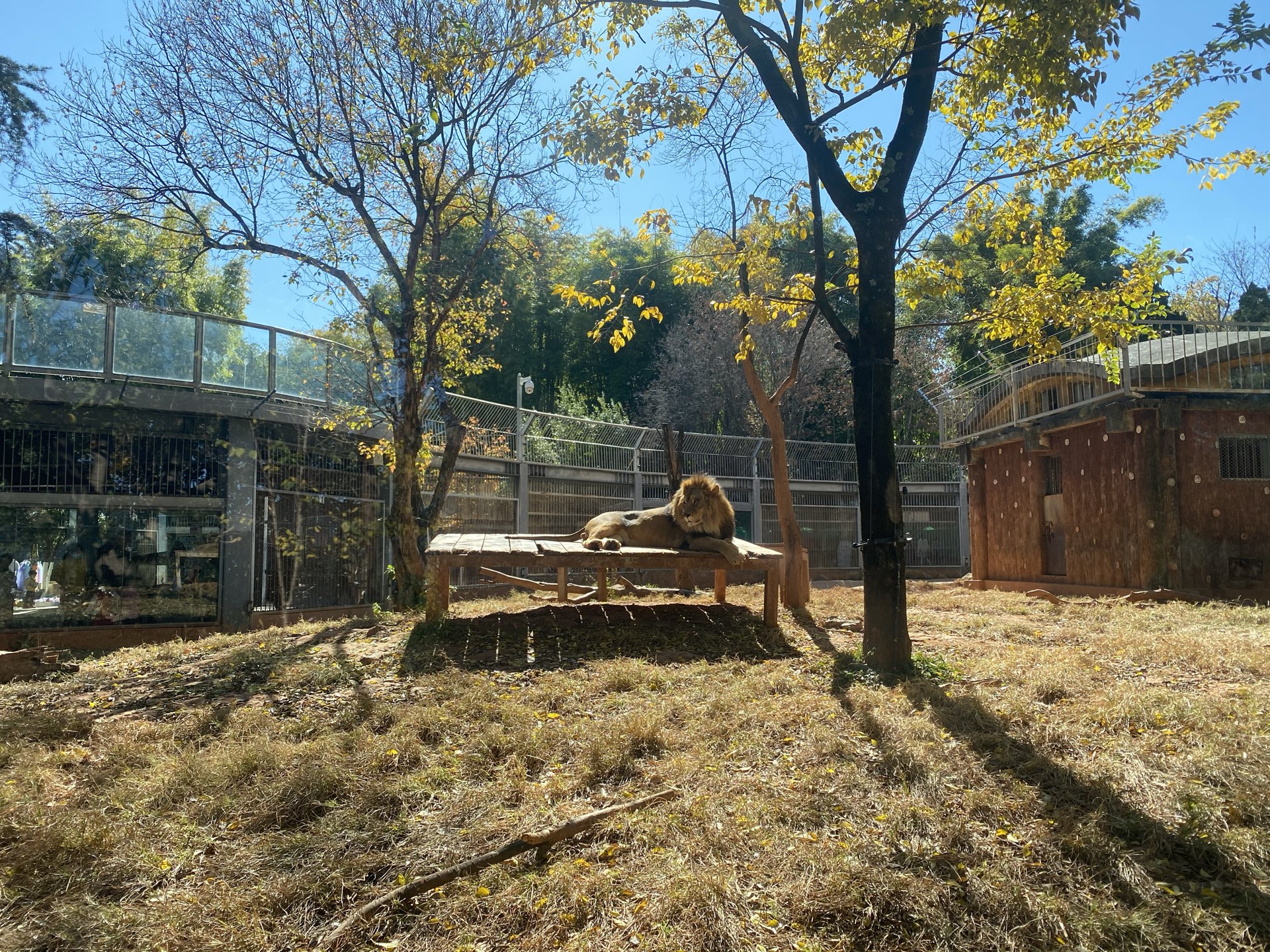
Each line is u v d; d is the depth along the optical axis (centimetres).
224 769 547
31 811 492
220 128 1377
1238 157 871
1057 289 924
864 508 822
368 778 534
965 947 374
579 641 926
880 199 829
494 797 515
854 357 840
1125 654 827
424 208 1406
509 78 1352
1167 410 1492
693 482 1039
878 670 784
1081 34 714
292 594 1678
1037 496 1894
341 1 1328
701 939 373
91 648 1443
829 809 488
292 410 1652
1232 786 489
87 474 1466
